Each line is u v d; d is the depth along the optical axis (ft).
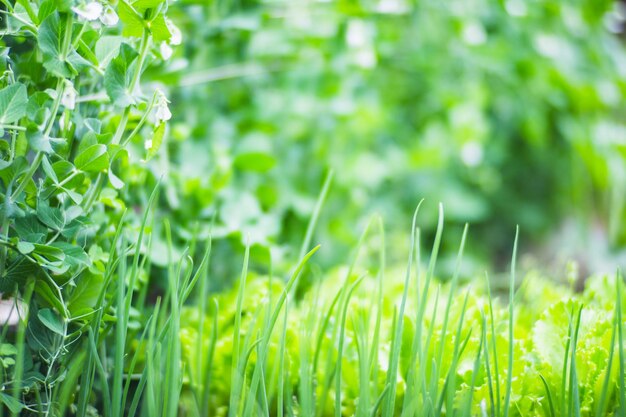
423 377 5.63
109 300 5.86
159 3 5.57
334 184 10.38
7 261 5.65
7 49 5.65
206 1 7.20
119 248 6.28
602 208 14.25
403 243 10.91
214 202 7.43
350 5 8.57
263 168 7.80
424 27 11.87
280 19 8.82
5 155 5.70
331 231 9.77
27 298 5.65
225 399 6.32
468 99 12.57
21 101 5.46
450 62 12.68
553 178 14.66
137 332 6.55
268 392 5.90
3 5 5.94
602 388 5.63
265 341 5.65
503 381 5.89
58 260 5.63
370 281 7.23
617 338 6.02
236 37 8.04
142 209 6.86
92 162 5.60
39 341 5.78
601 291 6.66
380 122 11.92
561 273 8.83
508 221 14.33
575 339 5.62
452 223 13.61
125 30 5.65
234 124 8.81
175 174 7.14
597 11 12.76
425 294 5.70
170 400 5.54
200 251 7.33
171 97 7.68
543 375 5.93
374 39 9.89
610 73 12.76
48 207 5.63
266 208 8.55
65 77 5.54
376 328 5.84
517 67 12.07
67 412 6.11
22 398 5.77
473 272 12.66
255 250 7.30
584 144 13.11
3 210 5.55
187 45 7.45
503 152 14.10
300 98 10.08
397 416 6.05
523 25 12.20
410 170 13.04
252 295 6.73
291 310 6.74
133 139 6.61
